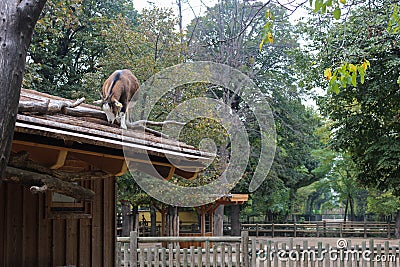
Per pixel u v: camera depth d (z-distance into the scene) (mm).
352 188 33781
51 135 3918
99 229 6527
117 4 29250
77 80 26453
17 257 5363
